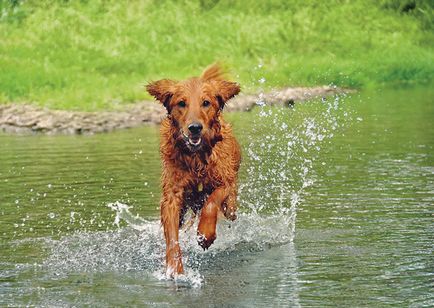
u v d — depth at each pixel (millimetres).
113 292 8086
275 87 26938
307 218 10711
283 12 36188
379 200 11523
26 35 32719
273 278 8398
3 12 34156
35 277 8586
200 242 9023
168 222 9180
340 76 29594
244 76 28562
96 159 15242
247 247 9641
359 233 9922
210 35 33750
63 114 21500
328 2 37281
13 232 10312
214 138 9312
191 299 7832
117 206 11516
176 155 9273
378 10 37656
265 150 15891
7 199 11984
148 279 8531
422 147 15867
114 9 35156
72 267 8953
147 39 33031
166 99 9359
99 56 31156
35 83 25641
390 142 16562
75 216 11047
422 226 10125
